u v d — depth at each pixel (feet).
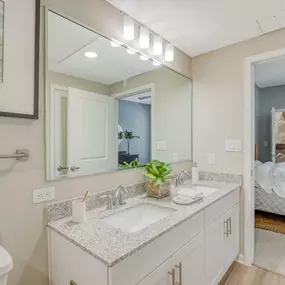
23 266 3.62
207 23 5.75
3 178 3.42
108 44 5.04
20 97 3.53
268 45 6.32
